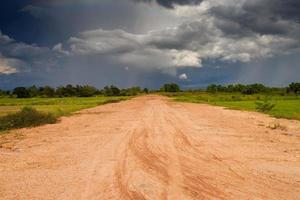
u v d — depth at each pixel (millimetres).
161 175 11312
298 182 10383
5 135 21531
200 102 67125
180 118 31594
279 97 83500
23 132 22953
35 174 11523
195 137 19703
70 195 9250
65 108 51500
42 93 144500
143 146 16859
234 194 9234
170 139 19031
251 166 12484
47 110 46062
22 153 15305
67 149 16203
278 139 18891
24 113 27531
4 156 14609
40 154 15039
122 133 21625
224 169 12062
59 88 145750
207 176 11141
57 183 10414
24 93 134625
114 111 42531
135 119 30984
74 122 29156
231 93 130125
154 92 193250
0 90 154500
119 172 11727
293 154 14680
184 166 12586
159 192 9445
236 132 21719
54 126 26250
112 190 9664
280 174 11336
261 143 17547
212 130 22734
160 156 14445
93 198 9000
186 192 9430
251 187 9867
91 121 29797
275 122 27719
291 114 35531
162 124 26547
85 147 16688
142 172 11719
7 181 10680
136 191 9547
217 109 44219
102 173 11594
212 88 143125
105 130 23250
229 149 15898
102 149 16094
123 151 15570
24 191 9617
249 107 48656
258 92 120500
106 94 158750
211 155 14555
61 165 12859
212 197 8992
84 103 71062
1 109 53000
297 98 78125
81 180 10727
